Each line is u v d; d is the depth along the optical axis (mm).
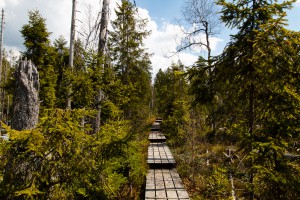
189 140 10984
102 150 3352
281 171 3555
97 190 3283
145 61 18328
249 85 4797
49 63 17812
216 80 4805
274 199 3600
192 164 10547
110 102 7211
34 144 3061
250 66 4355
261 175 3811
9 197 2898
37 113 3939
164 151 14039
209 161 10688
